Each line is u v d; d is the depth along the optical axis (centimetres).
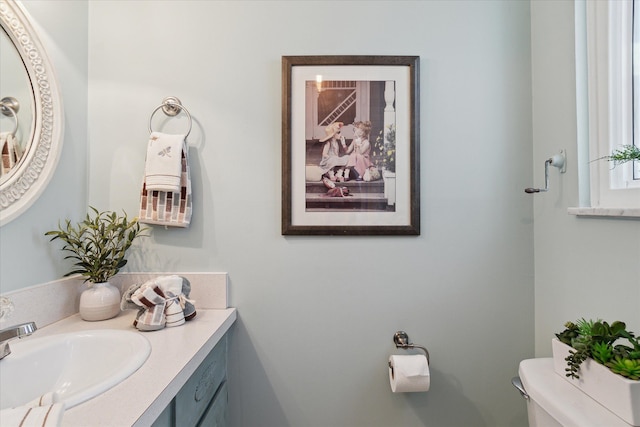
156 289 101
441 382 124
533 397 82
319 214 123
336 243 123
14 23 93
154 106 123
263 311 123
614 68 94
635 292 83
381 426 123
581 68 102
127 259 122
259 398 123
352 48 123
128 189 123
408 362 111
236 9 123
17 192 92
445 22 124
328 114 123
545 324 118
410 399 124
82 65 119
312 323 123
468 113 124
